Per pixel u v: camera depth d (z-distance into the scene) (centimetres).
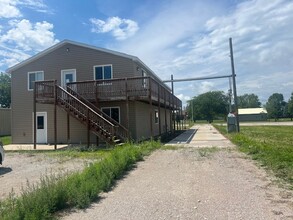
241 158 970
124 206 485
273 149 1051
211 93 9194
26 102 1959
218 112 9031
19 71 1984
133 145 1253
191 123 5662
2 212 425
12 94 1989
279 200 499
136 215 439
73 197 502
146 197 536
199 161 929
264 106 11781
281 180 644
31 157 1174
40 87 1561
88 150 1336
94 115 1541
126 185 630
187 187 604
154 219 420
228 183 629
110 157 855
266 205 473
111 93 1582
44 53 1930
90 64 1839
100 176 637
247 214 432
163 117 2891
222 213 439
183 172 759
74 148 1421
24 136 1948
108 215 442
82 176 620
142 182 655
